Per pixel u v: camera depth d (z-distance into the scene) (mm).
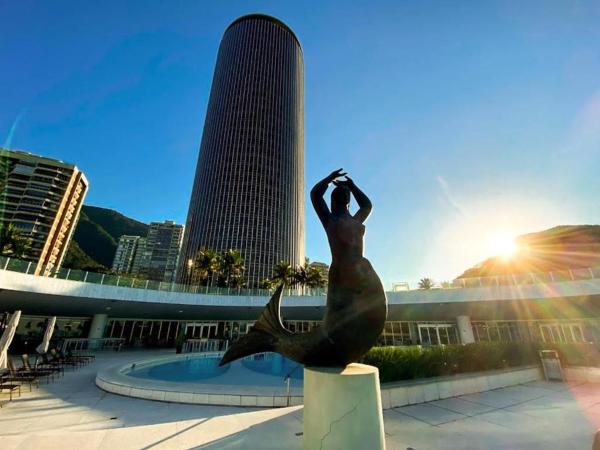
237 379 14070
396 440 4996
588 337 23266
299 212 86375
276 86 91625
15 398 8953
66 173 76188
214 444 4574
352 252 3879
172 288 24453
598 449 3506
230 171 79250
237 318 32562
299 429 5223
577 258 50969
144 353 22562
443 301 22391
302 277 50844
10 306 20500
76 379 11805
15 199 69188
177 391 8500
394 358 8031
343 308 3693
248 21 98562
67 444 4465
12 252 42719
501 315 26141
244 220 74562
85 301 20953
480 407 7023
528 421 5953
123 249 122188
